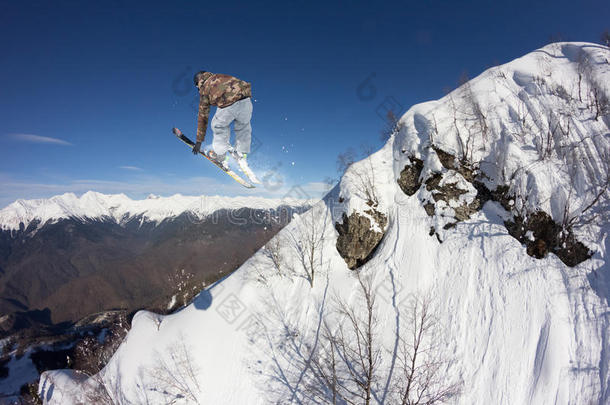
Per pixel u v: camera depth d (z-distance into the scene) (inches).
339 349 595.5
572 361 410.6
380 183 829.2
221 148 211.9
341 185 869.8
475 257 578.9
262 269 844.6
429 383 482.3
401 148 832.9
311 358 610.5
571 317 441.7
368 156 918.4
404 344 547.8
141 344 816.3
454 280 579.8
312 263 755.4
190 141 245.6
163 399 664.4
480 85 805.2
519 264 525.0
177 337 772.6
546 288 480.4
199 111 204.7
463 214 639.8
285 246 876.0
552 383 408.8
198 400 640.4
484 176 644.1
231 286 844.0
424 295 595.5
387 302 623.8
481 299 530.3
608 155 524.7
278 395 583.8
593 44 808.3
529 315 472.4
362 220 772.0
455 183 669.3
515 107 688.4
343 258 784.3
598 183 511.2
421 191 729.0
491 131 680.4
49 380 968.9
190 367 692.7
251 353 673.6
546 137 601.3
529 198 553.0
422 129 802.2
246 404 596.7
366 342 529.3
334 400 497.7
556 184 532.4
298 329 685.9
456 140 709.3
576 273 471.5
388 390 506.0
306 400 557.6
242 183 263.6
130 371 761.6
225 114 199.3
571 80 706.2
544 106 651.5
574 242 486.6
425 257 642.8
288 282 787.4
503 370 452.1
